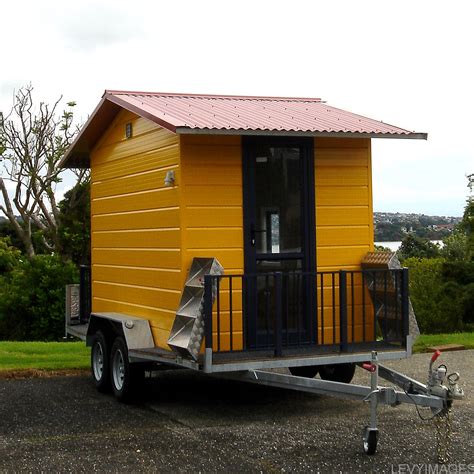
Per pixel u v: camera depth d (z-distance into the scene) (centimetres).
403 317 813
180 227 791
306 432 720
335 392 705
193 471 603
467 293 1761
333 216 855
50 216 2684
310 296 840
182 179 791
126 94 977
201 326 733
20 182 2677
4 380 1021
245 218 814
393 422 755
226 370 736
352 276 827
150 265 874
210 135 803
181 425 755
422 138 832
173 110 866
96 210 1074
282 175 837
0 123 2645
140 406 852
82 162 1227
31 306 1895
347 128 822
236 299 808
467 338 1354
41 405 859
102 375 925
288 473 595
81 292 1164
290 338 834
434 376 640
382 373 782
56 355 1180
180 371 1090
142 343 858
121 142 975
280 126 795
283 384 750
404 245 3028
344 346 799
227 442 687
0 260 2758
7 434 726
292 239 841
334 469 604
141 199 904
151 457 642
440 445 628
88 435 719
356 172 867
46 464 626
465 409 810
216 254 801
